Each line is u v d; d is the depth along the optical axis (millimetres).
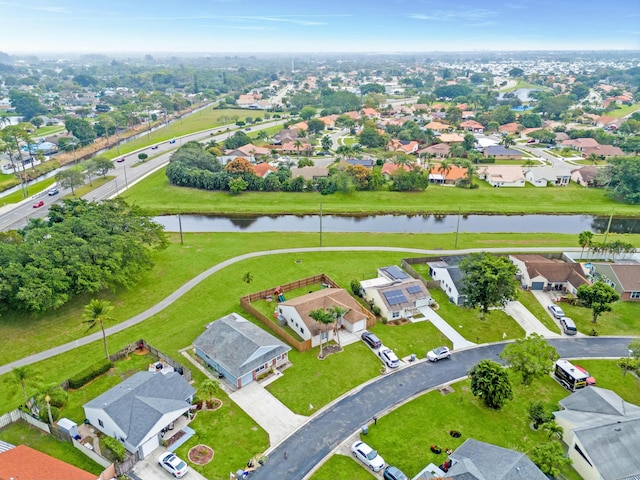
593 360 67500
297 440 52344
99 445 51031
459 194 151000
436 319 77125
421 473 46156
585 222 133000
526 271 87625
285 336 70375
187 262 97000
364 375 63406
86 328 72938
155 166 179125
